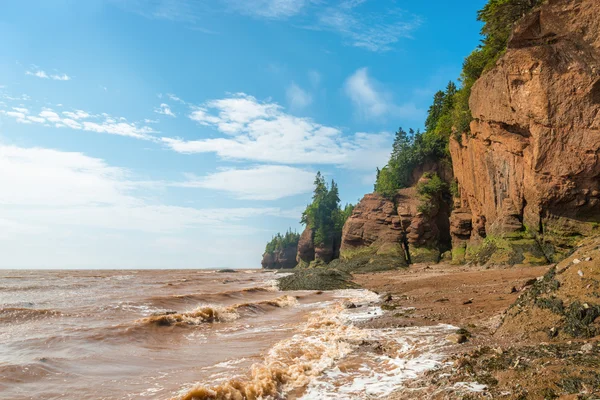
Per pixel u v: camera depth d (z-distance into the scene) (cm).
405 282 2831
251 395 582
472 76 4725
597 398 415
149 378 664
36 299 1938
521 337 760
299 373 693
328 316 1474
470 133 4434
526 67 3027
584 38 2852
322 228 9731
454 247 5103
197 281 3859
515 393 470
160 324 1141
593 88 2755
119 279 4247
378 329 1111
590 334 680
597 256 824
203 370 720
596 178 2838
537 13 3098
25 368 665
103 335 968
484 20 4169
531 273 2416
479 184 4197
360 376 675
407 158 6994
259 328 1219
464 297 1641
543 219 3138
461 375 573
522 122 3216
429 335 962
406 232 6100
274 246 17450
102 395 574
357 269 5628
